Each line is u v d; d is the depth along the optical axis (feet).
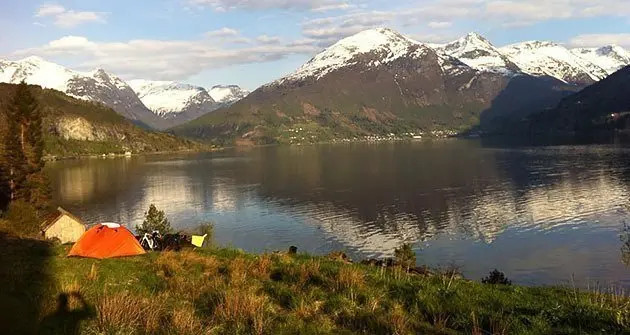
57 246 62.34
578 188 285.84
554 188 291.38
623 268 144.46
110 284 40.86
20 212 118.21
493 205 252.21
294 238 203.72
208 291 39.81
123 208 283.79
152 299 34.83
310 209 266.16
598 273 141.69
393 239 195.42
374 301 36.29
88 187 384.88
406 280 44.19
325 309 35.58
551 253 165.68
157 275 45.55
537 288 44.39
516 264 156.04
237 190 351.67
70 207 288.92
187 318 31.04
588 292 42.47
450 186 322.75
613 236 181.57
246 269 47.91
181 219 250.16
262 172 481.87
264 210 269.23
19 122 234.17
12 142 224.74
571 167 383.86
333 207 268.82
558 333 31.09
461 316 33.94
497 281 83.97
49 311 31.89
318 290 40.27
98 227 59.67
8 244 58.49
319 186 355.77
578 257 159.02
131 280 43.24
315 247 188.03
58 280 39.37
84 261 48.42
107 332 28.89
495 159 495.82
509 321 32.71
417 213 242.17
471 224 214.07
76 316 31.73
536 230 197.67
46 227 140.15
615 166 372.99
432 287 41.11
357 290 39.73
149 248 78.48
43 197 233.96
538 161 444.55
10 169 223.92
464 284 45.09
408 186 332.60
